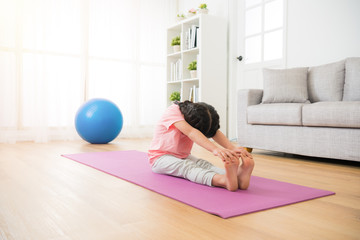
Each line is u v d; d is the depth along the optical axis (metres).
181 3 5.11
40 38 3.99
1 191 1.46
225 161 1.33
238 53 4.28
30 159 2.46
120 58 4.60
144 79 4.83
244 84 4.20
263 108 2.78
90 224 1.03
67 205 1.24
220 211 1.14
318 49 3.24
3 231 0.96
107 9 4.49
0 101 3.76
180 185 1.54
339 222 1.07
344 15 3.00
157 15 4.91
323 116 2.32
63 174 1.88
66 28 4.17
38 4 3.98
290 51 3.52
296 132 2.56
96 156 2.62
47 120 3.98
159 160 1.74
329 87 2.77
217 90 4.21
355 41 2.92
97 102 3.71
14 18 3.83
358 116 2.13
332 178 1.84
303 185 1.65
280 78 2.95
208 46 4.11
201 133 1.48
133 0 4.69
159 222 1.05
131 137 4.70
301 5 3.39
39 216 1.11
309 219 1.10
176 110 1.63
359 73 2.58
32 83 3.94
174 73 4.64
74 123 4.07
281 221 1.07
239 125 3.05
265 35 3.89
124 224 1.03
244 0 4.18
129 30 4.66
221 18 4.22
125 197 1.36
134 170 1.97
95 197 1.36
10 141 3.76
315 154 2.44
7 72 3.80
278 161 2.48
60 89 4.15
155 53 4.90
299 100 2.83
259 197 1.34
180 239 0.91
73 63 4.22
